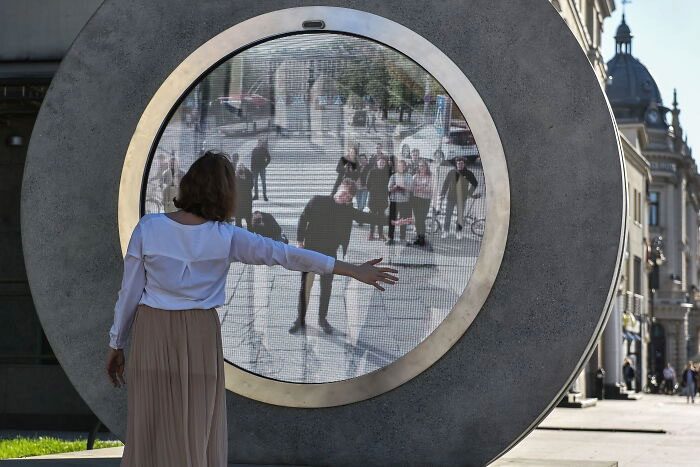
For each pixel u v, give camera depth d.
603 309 6.10
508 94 6.29
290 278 6.53
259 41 6.68
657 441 13.79
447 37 6.41
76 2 15.87
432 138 6.43
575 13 32.22
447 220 6.36
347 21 6.52
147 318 4.34
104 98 6.93
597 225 6.13
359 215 6.50
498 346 6.20
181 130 6.79
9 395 15.64
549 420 19.59
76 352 6.86
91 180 6.91
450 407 6.23
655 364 83.56
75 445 10.19
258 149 6.68
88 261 6.87
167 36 6.88
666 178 86.31
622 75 91.25
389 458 6.30
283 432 6.45
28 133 16.16
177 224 4.38
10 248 16.02
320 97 6.61
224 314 6.60
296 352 6.49
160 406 4.29
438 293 6.34
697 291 97.88
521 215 6.23
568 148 6.20
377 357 6.38
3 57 15.95
